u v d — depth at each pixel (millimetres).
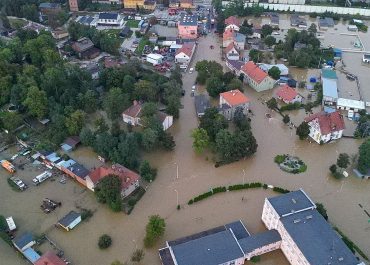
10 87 157125
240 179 125875
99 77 169125
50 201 117000
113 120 150000
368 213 114812
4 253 103062
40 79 159625
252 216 113000
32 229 109125
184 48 194750
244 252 97312
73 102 150875
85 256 101750
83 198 119125
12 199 118688
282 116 156625
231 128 149250
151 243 103625
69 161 129125
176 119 153875
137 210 114938
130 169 126938
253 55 194750
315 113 157125
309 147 140500
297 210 102125
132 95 158750
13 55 176250
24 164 131875
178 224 110312
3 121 142375
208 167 130750
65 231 108562
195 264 92188
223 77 172375
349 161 132500
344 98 168625
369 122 145125
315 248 93062
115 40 198875
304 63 188625
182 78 181375
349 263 90062
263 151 138000
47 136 141125
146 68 185250
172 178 126000
